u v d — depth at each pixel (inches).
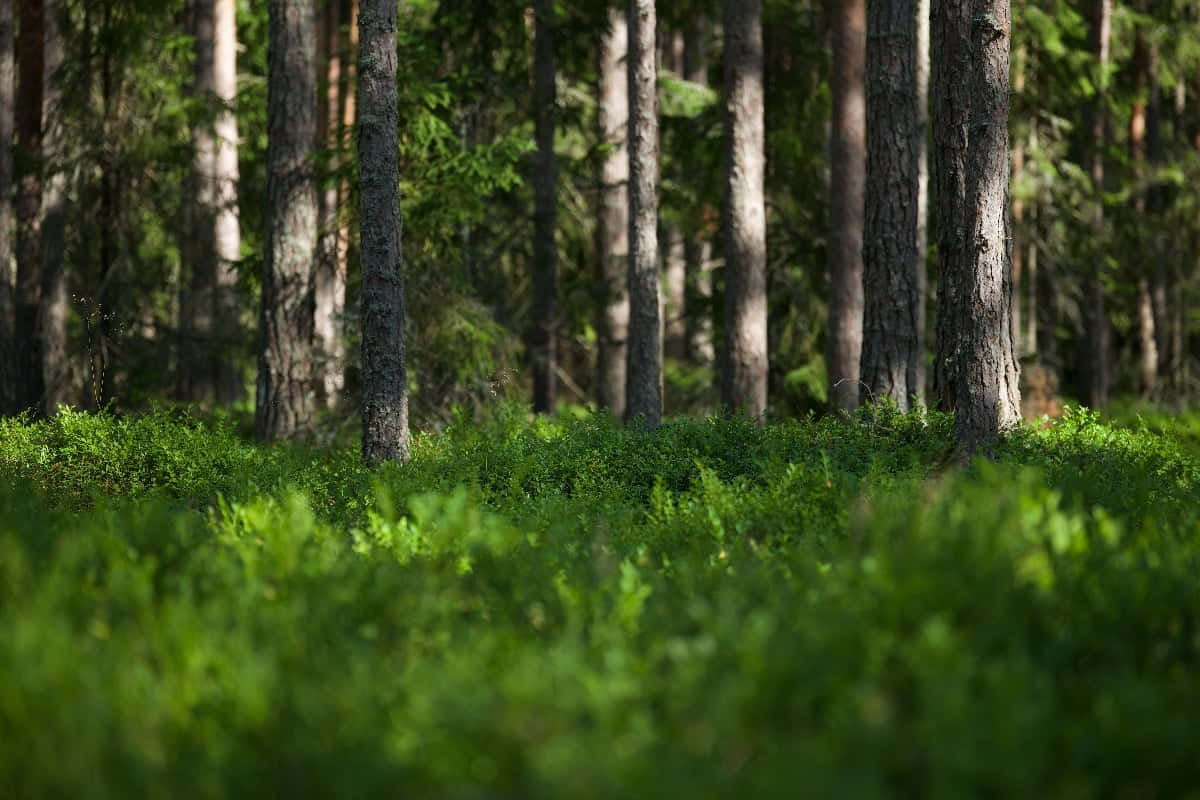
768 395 919.0
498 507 355.3
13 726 137.6
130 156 877.2
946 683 139.2
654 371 708.0
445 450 504.1
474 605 201.6
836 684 145.4
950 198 490.3
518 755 130.3
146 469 485.4
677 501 362.9
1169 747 129.1
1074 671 167.2
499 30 938.7
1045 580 183.9
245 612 176.6
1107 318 1337.4
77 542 212.2
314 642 169.3
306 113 654.5
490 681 151.3
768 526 271.1
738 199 765.9
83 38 885.2
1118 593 183.0
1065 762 130.7
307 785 126.0
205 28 958.4
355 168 668.7
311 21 653.9
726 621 161.8
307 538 237.9
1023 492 222.1
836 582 184.7
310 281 657.0
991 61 408.8
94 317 839.7
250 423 818.8
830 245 784.3
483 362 724.0
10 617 171.6
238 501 355.9
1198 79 1401.3
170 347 917.8
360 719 139.4
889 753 129.9
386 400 485.7
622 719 139.8
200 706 146.9
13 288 906.7
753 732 137.4
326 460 537.0
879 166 577.0
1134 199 1301.7
